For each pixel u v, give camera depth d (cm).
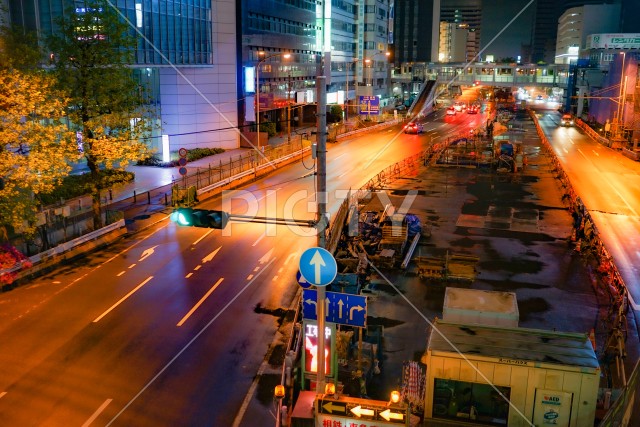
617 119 7719
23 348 1994
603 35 18200
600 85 12825
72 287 2556
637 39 17962
